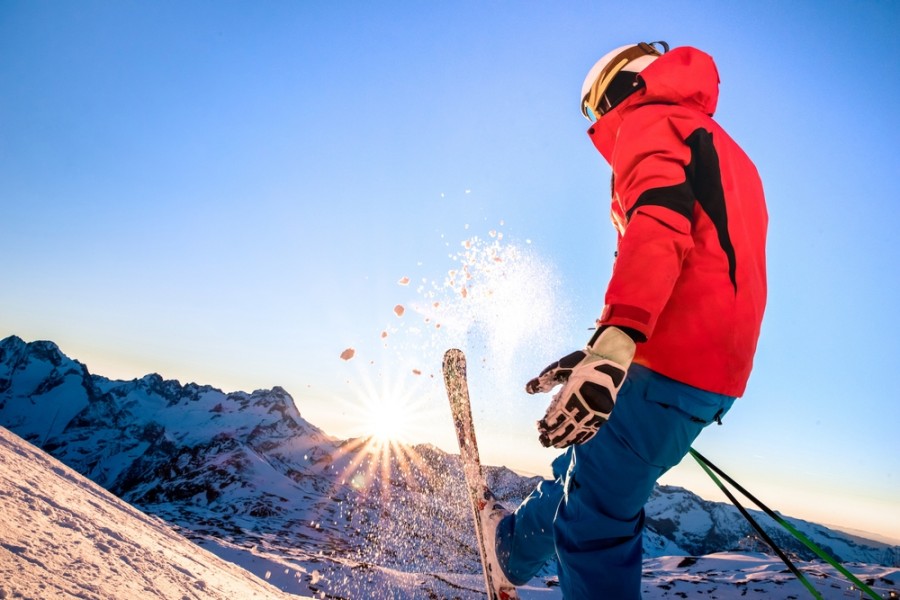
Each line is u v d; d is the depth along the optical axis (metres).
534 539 1.52
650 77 1.34
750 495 1.66
